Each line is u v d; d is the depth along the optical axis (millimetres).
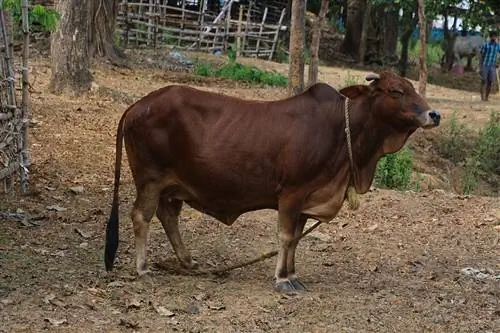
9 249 6887
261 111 6109
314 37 12945
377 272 7133
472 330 5848
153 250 7258
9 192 8531
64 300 5770
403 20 30266
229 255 7297
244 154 6023
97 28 19141
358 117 6047
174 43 26672
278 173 6031
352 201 6203
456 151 15711
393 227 8570
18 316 5434
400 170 11445
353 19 32531
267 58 28422
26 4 8523
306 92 6164
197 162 6070
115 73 18172
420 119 5910
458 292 6684
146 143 6148
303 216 6281
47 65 17312
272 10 34250
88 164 9961
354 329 5688
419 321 5949
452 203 9609
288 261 6355
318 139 5992
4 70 8328
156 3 26328
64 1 13594
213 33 27234
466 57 33969
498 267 7496
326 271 7062
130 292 6020
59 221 7824
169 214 6555
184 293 6102
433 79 30297
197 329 5449
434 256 7723
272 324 5641
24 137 8625
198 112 6121
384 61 31891
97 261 6797
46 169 9484
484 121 18047
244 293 6184
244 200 6172
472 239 8328
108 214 8172
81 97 13789
